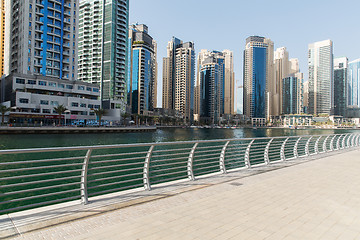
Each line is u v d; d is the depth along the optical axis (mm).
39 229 4219
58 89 90625
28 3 86688
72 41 97750
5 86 92500
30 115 77688
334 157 15109
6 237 3881
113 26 130125
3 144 46375
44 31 89812
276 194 6668
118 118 110188
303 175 9336
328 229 4398
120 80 132250
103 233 4078
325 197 6434
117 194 6449
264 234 4133
